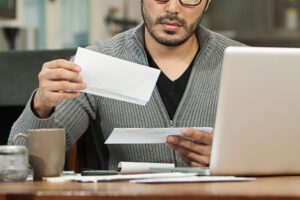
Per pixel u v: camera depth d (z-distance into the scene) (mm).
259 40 4836
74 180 1283
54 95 1457
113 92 1458
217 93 1849
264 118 1259
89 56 1448
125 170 1422
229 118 1247
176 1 1734
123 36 1952
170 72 1880
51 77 1449
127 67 1450
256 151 1281
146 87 1456
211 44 1892
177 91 1854
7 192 1057
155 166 1454
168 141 1467
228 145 1266
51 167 1341
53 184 1209
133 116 1815
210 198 977
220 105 1246
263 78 1237
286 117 1268
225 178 1222
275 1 4730
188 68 1886
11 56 2072
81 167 1866
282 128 1274
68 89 1442
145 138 1425
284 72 1243
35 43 3598
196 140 1457
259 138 1271
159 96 1816
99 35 4367
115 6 4461
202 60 1876
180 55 1892
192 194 984
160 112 1809
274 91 1247
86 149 1905
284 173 1332
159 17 1748
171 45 1771
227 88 1231
